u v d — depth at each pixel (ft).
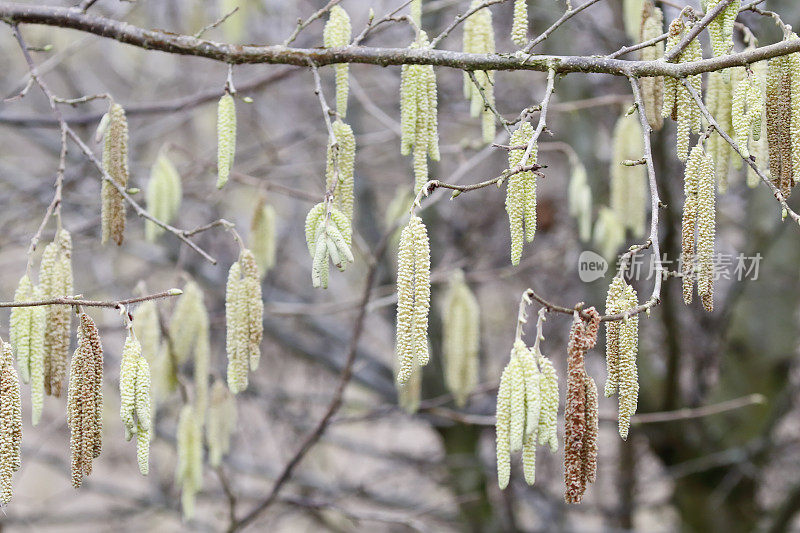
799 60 8.12
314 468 26.25
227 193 22.95
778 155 8.36
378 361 24.16
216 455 13.71
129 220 19.62
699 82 8.30
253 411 26.68
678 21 8.40
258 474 22.79
